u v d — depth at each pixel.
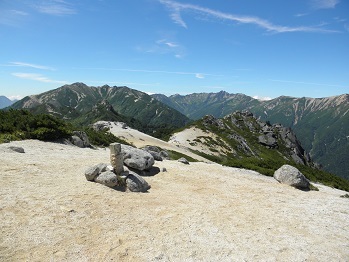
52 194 12.98
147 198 14.66
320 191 22.16
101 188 14.68
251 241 11.10
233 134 108.38
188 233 11.21
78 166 18.73
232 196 17.17
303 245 11.16
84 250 9.23
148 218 12.18
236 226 12.40
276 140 119.88
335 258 10.38
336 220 14.45
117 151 16.02
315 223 13.72
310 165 119.94
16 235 9.42
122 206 13.01
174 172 21.39
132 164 19.25
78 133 31.83
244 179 22.36
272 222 13.31
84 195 13.45
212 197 16.44
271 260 9.84
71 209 11.65
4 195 12.09
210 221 12.62
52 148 25.00
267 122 139.75
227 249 10.30
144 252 9.53
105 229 10.73
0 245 8.79
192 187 18.09
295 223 13.46
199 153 75.81
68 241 9.59
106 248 9.51
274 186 21.27
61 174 16.34
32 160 18.52
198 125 112.06
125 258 9.09
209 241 10.75
